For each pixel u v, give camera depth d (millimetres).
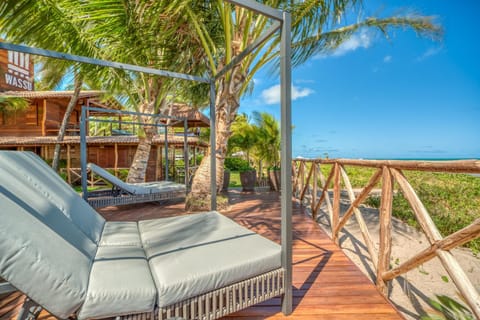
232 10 4594
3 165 1727
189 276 1296
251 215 4320
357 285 2010
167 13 3422
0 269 1020
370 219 4359
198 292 1306
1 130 10586
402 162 1789
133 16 3521
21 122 10594
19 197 1482
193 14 3900
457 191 4914
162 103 6727
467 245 3143
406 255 2898
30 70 11625
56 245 1230
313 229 3582
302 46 5039
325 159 3785
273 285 1585
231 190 7777
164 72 2746
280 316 1629
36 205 1557
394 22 4871
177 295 1240
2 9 2758
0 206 1104
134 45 4230
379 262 2062
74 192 2355
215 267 1390
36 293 1074
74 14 3768
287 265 1627
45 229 1258
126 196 4531
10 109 9227
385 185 2043
